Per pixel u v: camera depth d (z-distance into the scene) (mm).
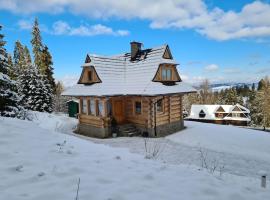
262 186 6406
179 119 24250
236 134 21422
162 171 6117
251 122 65688
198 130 23203
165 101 22688
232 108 63031
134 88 22188
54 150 6988
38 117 30500
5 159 5875
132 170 5938
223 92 105000
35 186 4633
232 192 5172
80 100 24469
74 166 5754
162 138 20781
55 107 49312
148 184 5137
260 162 14312
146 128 21812
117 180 5199
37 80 36875
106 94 21281
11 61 48938
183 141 19516
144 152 16047
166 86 22812
